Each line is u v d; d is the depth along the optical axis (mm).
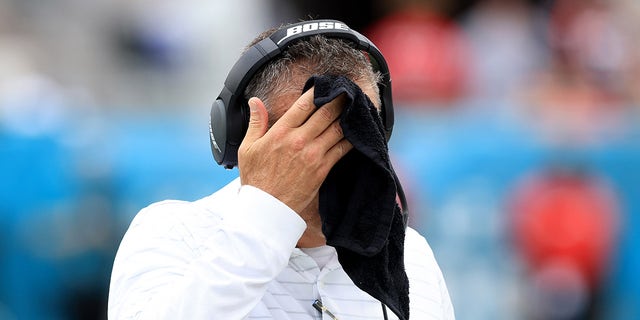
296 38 7238
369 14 24016
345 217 6723
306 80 7137
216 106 7469
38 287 18594
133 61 23766
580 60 22844
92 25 23938
